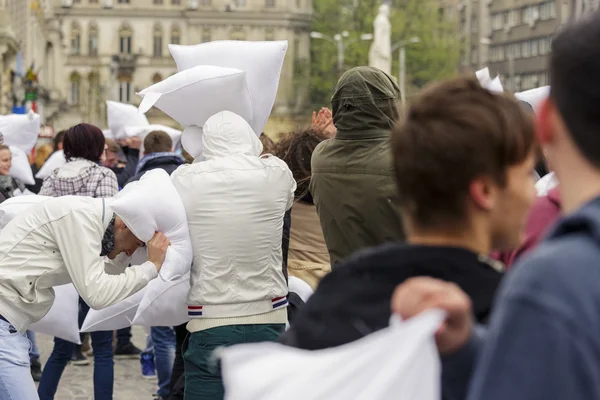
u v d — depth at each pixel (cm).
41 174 1345
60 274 554
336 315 223
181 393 677
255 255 548
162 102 653
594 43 192
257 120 688
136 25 12494
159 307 605
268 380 203
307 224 645
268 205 551
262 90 678
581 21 197
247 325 549
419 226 235
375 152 515
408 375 189
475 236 233
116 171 1298
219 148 561
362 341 207
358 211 514
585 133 193
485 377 179
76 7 12469
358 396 191
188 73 645
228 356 212
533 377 172
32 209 557
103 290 535
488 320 221
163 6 12488
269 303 555
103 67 12494
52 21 10188
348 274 230
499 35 12231
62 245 542
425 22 9806
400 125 236
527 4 11688
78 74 12494
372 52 7200
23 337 562
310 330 224
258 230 547
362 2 9631
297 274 636
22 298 552
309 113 10106
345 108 523
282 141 670
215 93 645
